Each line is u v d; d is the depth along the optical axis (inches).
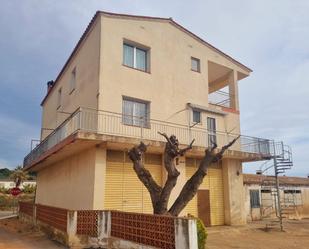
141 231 335.0
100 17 595.5
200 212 664.4
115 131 559.5
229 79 826.8
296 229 661.9
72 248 405.1
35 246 430.9
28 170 954.7
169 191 378.3
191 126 682.2
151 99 627.8
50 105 947.3
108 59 583.5
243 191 756.6
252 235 572.7
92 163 523.2
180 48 713.6
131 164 578.9
